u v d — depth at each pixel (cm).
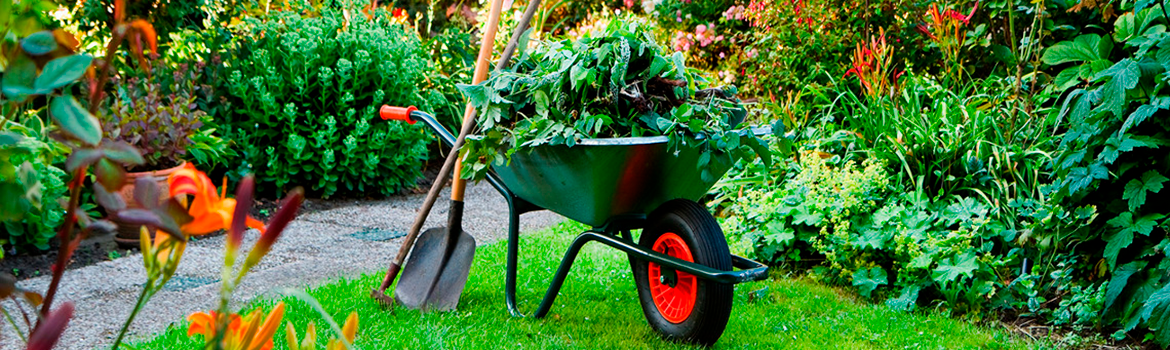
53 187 378
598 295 352
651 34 290
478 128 318
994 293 333
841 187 397
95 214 421
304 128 533
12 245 383
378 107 555
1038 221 345
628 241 290
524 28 307
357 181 561
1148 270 300
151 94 444
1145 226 297
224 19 552
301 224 478
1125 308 301
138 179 68
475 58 709
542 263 392
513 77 284
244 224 68
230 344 81
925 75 531
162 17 505
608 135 280
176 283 354
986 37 541
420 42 651
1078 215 317
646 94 285
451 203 333
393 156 561
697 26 683
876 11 548
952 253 349
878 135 441
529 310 329
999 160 399
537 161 279
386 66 548
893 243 362
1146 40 297
